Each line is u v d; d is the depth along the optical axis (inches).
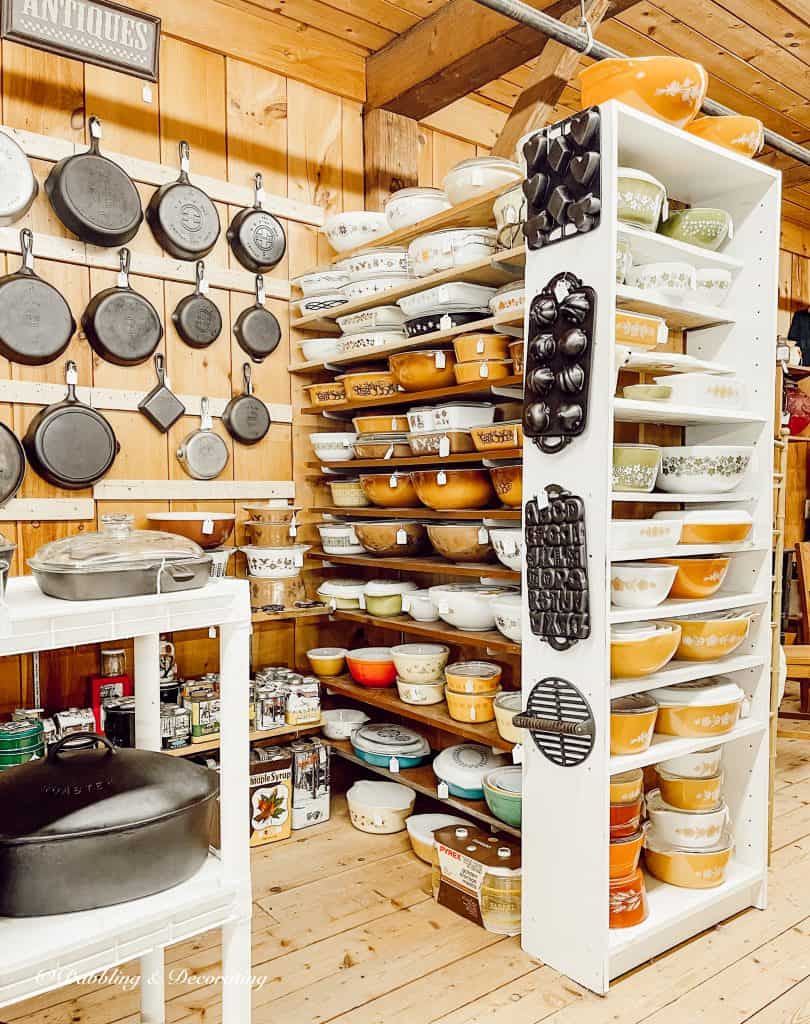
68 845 46.9
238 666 53.4
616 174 68.7
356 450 107.8
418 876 93.3
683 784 83.0
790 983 72.5
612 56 92.3
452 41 108.3
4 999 42.8
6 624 45.1
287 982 72.7
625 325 75.3
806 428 187.6
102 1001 70.8
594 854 71.0
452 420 93.0
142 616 49.8
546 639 74.3
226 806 53.0
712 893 81.2
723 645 81.0
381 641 125.2
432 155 134.3
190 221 103.2
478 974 74.2
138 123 101.4
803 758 133.0
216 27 107.0
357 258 107.6
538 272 75.4
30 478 93.7
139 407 100.7
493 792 87.8
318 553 116.6
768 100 136.5
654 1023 67.0
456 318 95.0
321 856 98.1
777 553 98.9
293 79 116.1
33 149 92.4
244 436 110.2
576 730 70.7
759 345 86.4
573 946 73.2
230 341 110.2
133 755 55.4
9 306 89.6
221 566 101.8
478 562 96.5
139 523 102.2
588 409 70.4
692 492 81.7
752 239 86.7
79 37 86.8
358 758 108.6
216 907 51.2
